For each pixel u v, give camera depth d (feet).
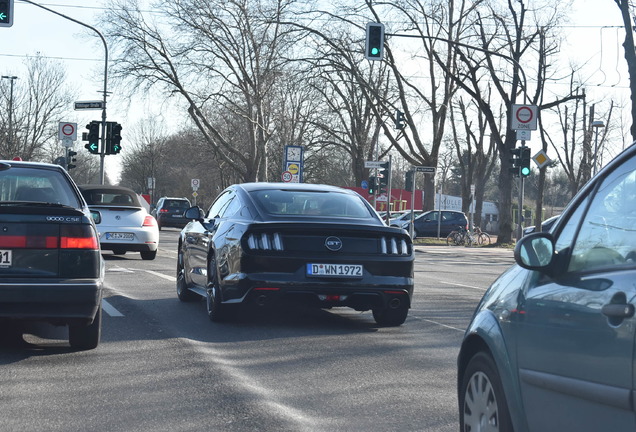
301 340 32.35
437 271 80.69
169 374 25.38
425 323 38.19
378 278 34.17
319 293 33.53
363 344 31.76
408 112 163.22
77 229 26.86
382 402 22.49
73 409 21.12
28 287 25.88
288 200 36.50
